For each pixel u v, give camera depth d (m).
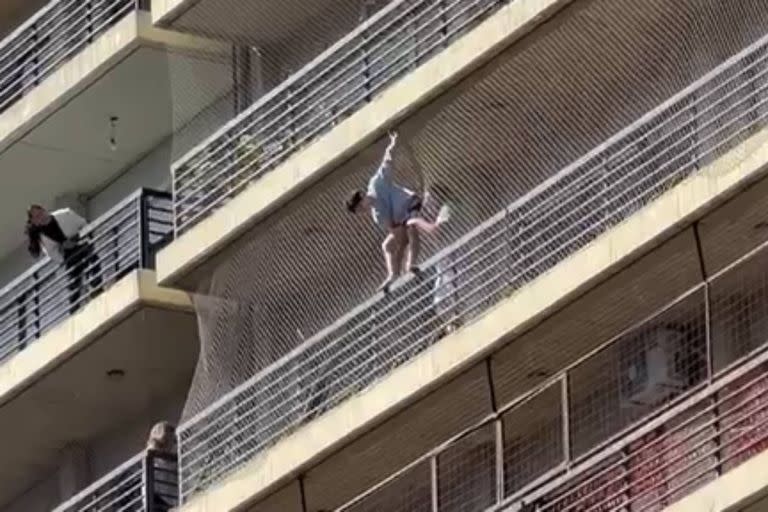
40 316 55.81
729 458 48.19
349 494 52.12
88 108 56.22
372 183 50.78
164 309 54.44
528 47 50.69
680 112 49.25
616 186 49.72
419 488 51.56
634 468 48.81
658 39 49.81
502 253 50.53
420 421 51.22
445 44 51.69
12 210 57.72
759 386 48.38
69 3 56.38
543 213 50.31
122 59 55.34
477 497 51.00
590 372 50.09
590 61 50.34
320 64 52.91
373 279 52.31
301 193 52.69
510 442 50.62
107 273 55.09
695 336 49.59
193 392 53.34
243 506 52.53
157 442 54.03
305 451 51.97
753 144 48.62
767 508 47.91
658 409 49.28
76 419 56.34
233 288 53.41
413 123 51.72
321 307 52.59
